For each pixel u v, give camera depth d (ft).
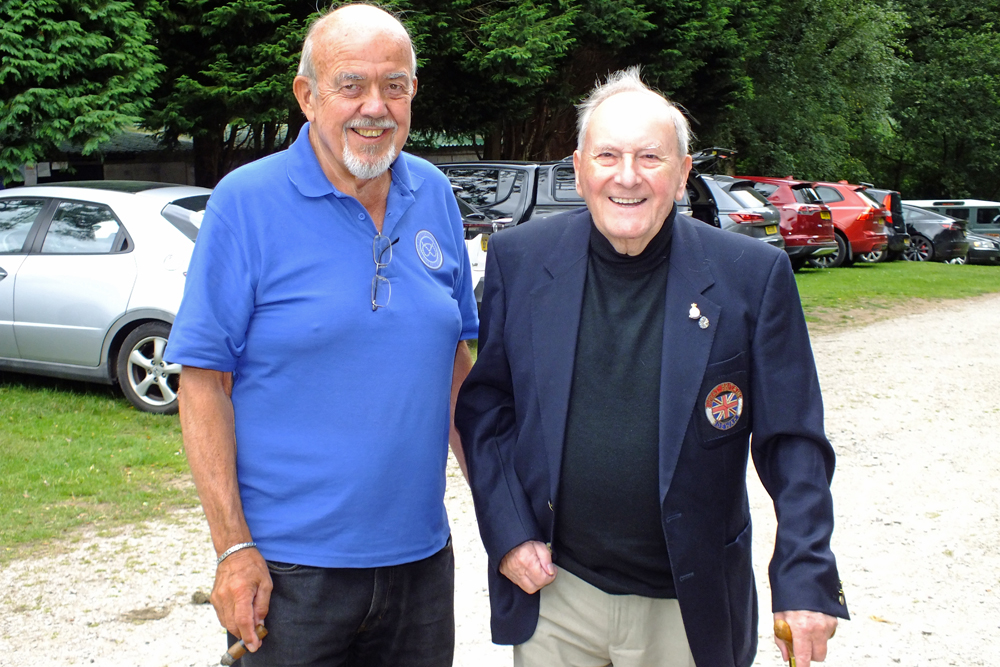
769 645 10.77
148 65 28.78
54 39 26.84
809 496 5.99
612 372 6.20
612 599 6.42
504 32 36.45
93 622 10.54
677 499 6.02
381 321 6.23
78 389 21.48
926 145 114.62
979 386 24.62
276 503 6.22
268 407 6.20
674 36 47.50
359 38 6.08
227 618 5.99
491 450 6.73
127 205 19.83
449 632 7.04
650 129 5.96
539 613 6.64
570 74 46.93
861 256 60.54
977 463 17.63
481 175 28.35
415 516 6.49
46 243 20.31
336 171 6.35
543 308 6.40
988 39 106.93
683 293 6.12
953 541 13.73
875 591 12.07
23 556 12.29
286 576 6.19
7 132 27.35
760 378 6.12
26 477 15.21
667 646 6.52
